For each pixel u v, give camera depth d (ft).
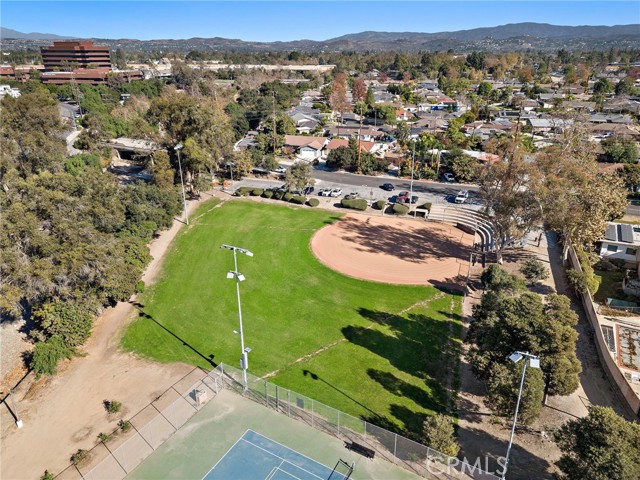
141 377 123.75
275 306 157.79
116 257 150.30
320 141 378.73
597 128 417.49
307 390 117.19
